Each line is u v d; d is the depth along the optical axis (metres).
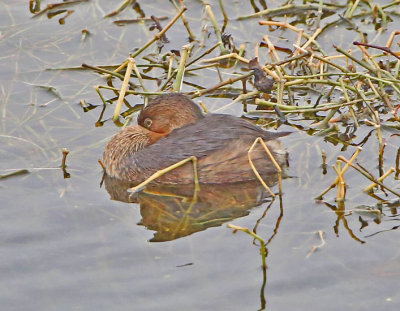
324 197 13.44
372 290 11.05
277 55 18.16
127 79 16.22
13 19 20.09
